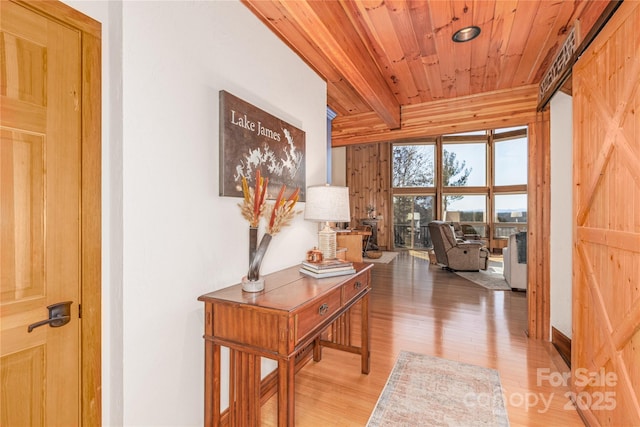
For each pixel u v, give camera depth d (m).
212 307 1.50
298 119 2.50
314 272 1.94
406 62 2.69
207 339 1.51
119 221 1.24
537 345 2.77
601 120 1.64
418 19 2.08
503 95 3.24
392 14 2.03
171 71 1.44
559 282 2.71
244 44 1.90
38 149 1.08
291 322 1.35
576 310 1.94
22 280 1.05
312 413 1.85
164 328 1.40
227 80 1.77
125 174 1.24
